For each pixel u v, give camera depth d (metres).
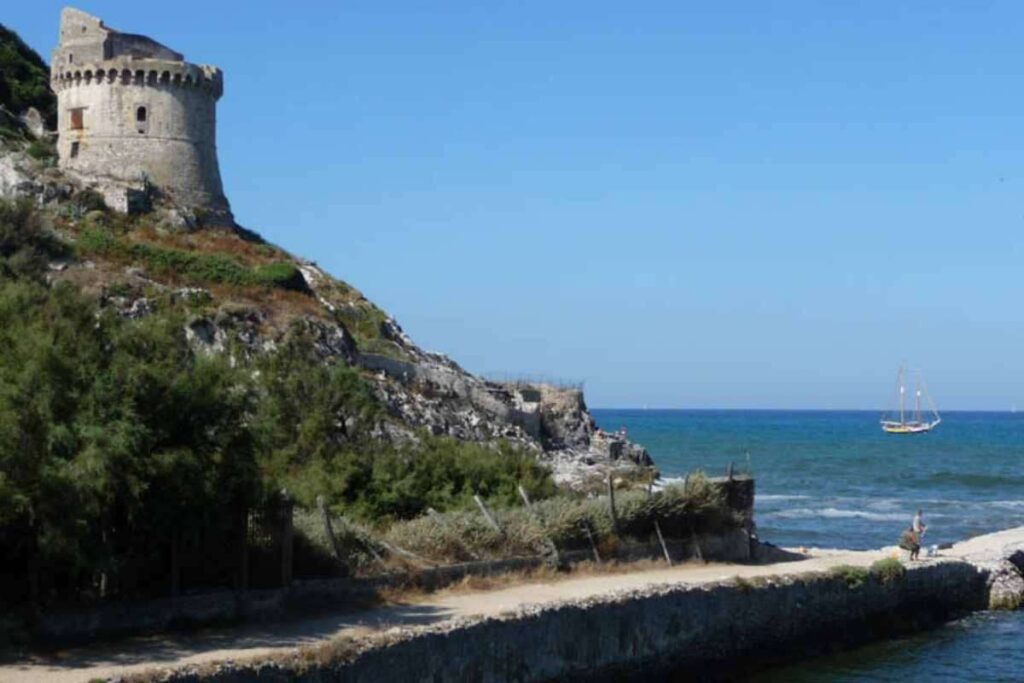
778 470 154.00
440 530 42.75
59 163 87.88
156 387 32.47
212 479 32.69
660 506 49.06
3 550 30.61
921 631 51.34
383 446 58.25
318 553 37.97
